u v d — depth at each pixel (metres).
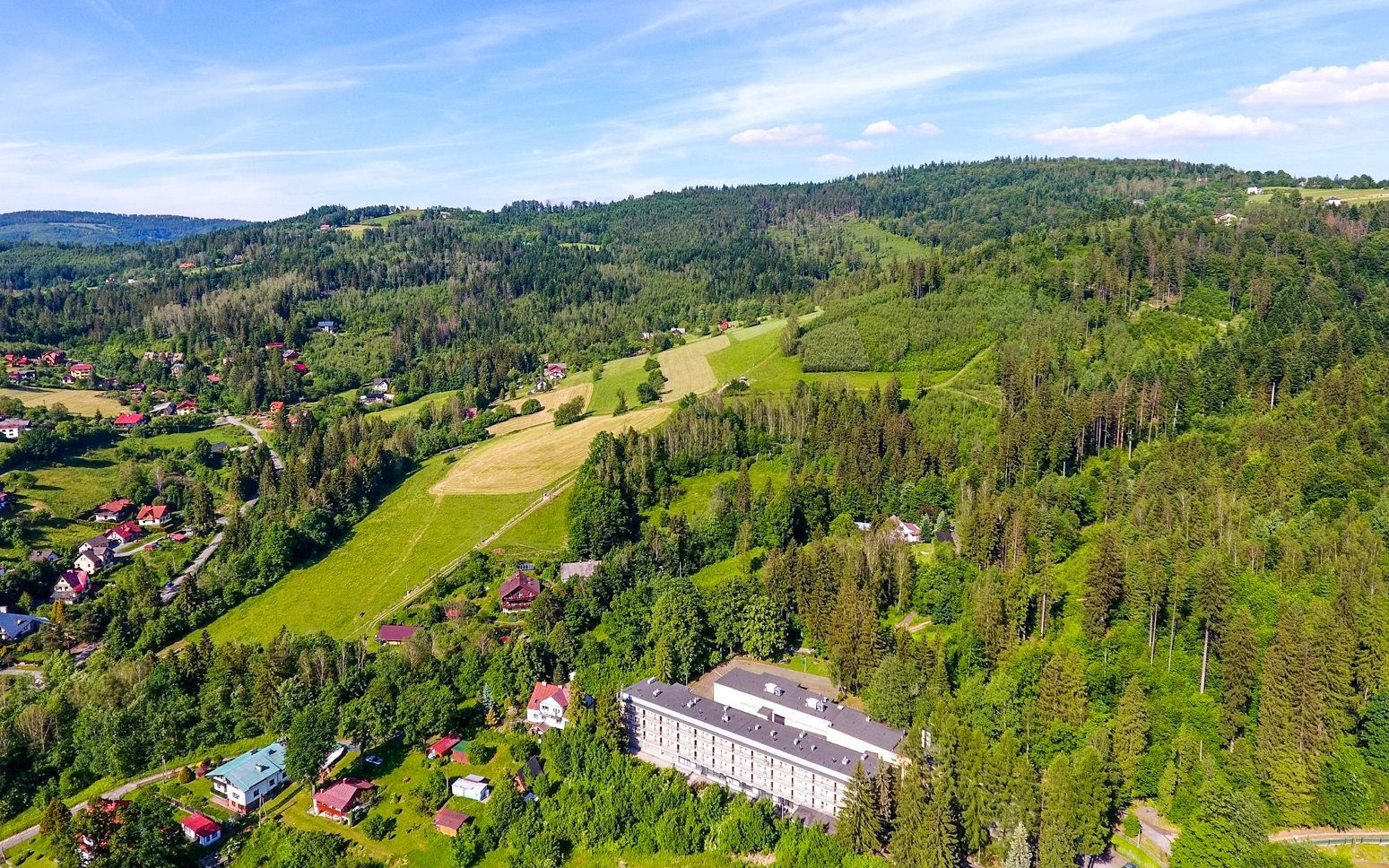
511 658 161.62
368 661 175.12
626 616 175.38
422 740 150.38
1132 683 127.69
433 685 157.62
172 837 123.88
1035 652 140.88
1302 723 117.19
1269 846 106.50
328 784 141.75
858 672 151.12
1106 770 118.38
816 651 170.25
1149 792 122.44
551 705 151.88
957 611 168.00
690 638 164.38
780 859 116.56
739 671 158.25
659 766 142.88
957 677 147.88
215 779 139.12
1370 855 111.25
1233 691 126.06
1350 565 143.88
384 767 145.75
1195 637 141.75
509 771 141.25
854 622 154.75
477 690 162.12
